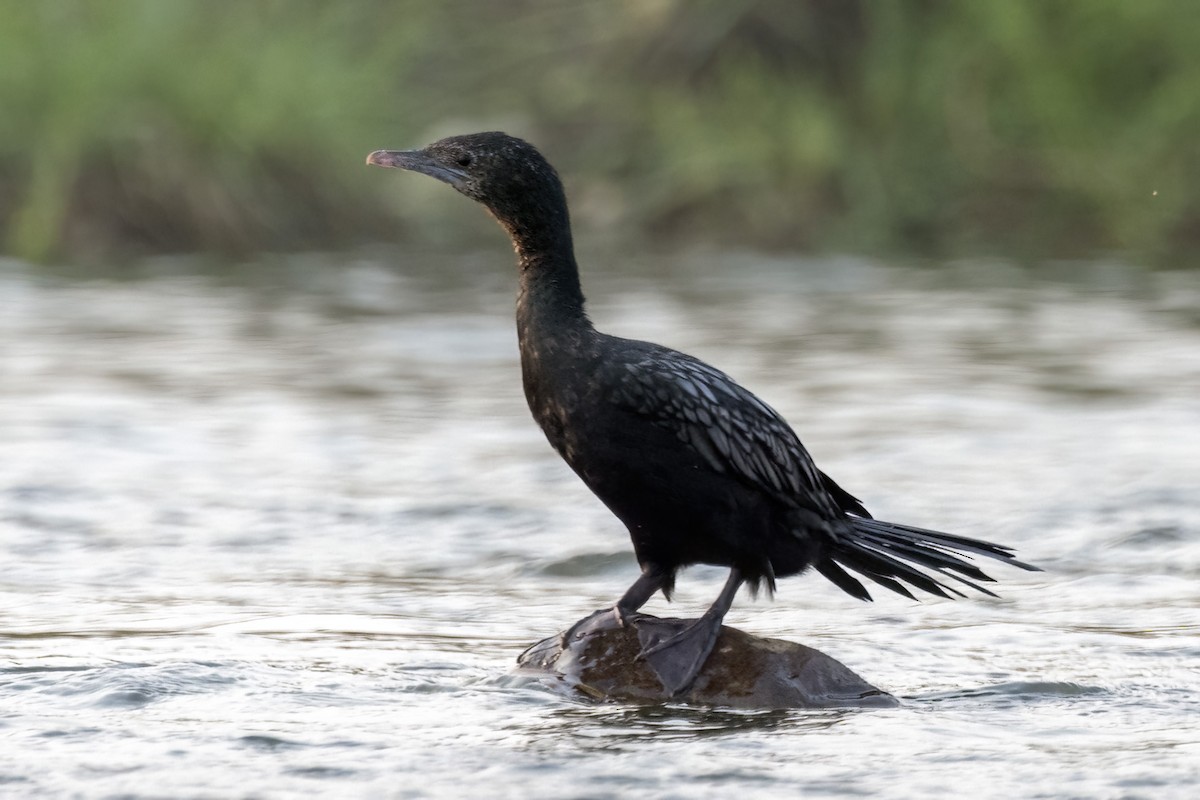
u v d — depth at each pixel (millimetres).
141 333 17922
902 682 7691
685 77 28172
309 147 25891
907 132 26734
